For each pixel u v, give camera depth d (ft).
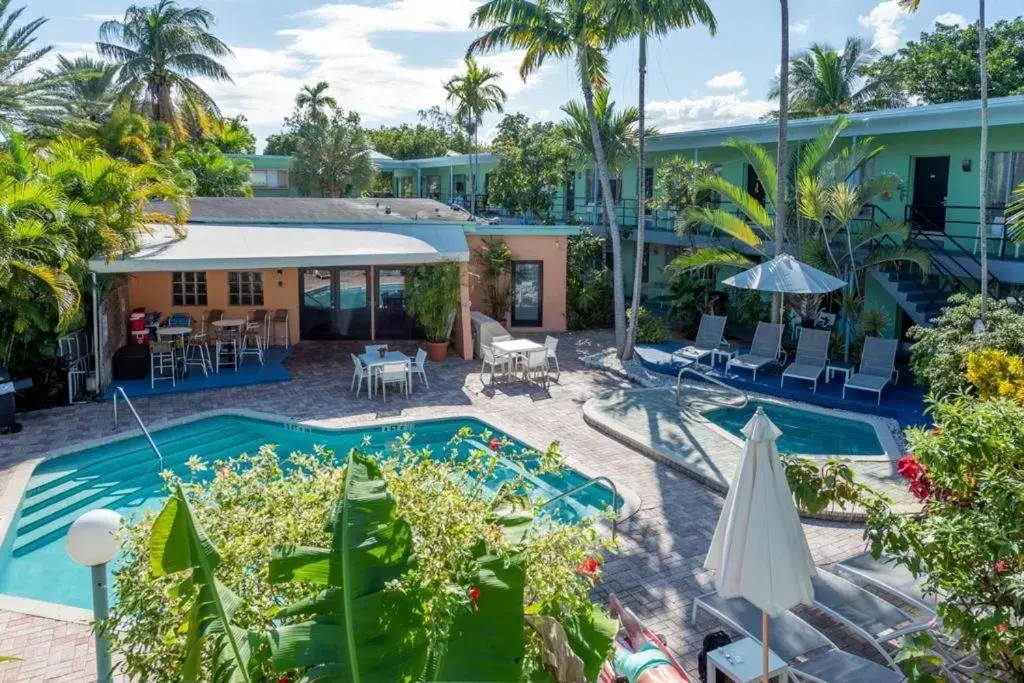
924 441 20.51
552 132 104.17
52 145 62.39
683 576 31.42
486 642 13.35
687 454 44.52
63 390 55.57
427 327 70.85
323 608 12.68
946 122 61.46
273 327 76.23
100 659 17.89
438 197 162.91
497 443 23.43
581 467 43.70
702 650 24.88
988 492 18.45
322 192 153.07
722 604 26.45
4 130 78.28
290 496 17.78
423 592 13.39
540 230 80.79
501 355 62.90
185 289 74.84
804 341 61.36
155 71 140.05
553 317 83.15
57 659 25.57
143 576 16.01
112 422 51.01
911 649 18.13
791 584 17.61
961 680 21.50
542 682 14.78
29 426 50.03
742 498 18.13
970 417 20.43
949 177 67.31
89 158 58.65
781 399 57.16
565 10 66.08
